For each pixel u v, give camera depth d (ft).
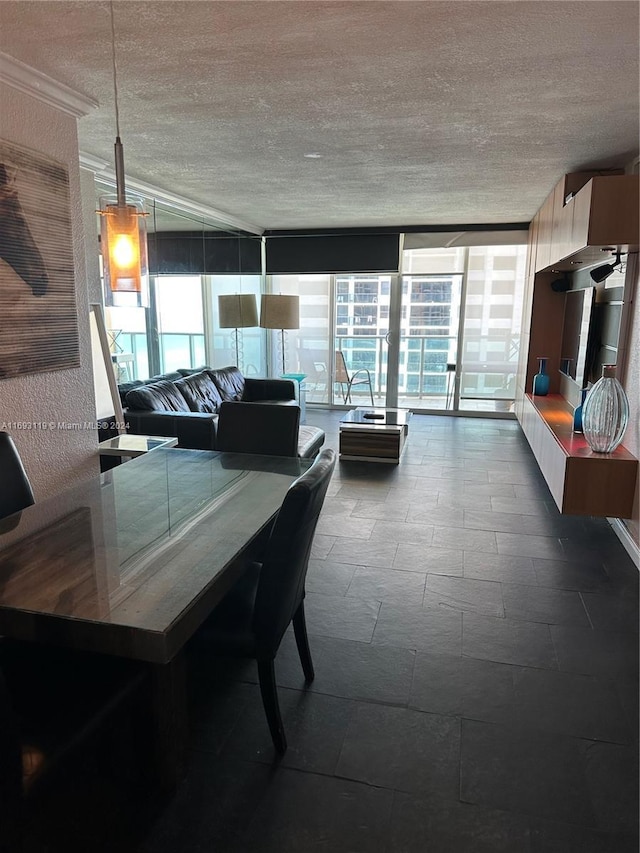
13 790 3.78
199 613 4.77
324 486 6.01
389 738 6.17
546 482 14.10
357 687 6.98
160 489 7.57
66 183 8.50
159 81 8.24
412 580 9.66
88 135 10.84
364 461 17.11
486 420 23.16
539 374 17.65
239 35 6.86
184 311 18.58
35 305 7.93
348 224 22.63
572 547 11.03
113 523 6.36
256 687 7.06
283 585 5.53
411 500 13.69
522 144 11.51
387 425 17.40
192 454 9.49
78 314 9.01
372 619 8.46
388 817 5.23
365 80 8.25
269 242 24.32
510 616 8.57
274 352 26.13
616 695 6.86
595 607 8.84
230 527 6.23
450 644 7.86
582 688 6.98
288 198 17.29
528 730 6.29
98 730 4.64
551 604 8.93
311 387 26.30
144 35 6.86
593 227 10.03
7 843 3.79
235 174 14.19
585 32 6.82
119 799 5.42
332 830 5.10
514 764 5.82
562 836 5.05
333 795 5.46
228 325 20.42
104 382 11.69
